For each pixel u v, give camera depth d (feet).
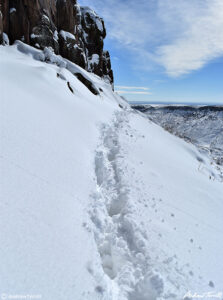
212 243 11.23
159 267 8.32
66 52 61.72
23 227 7.45
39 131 15.43
